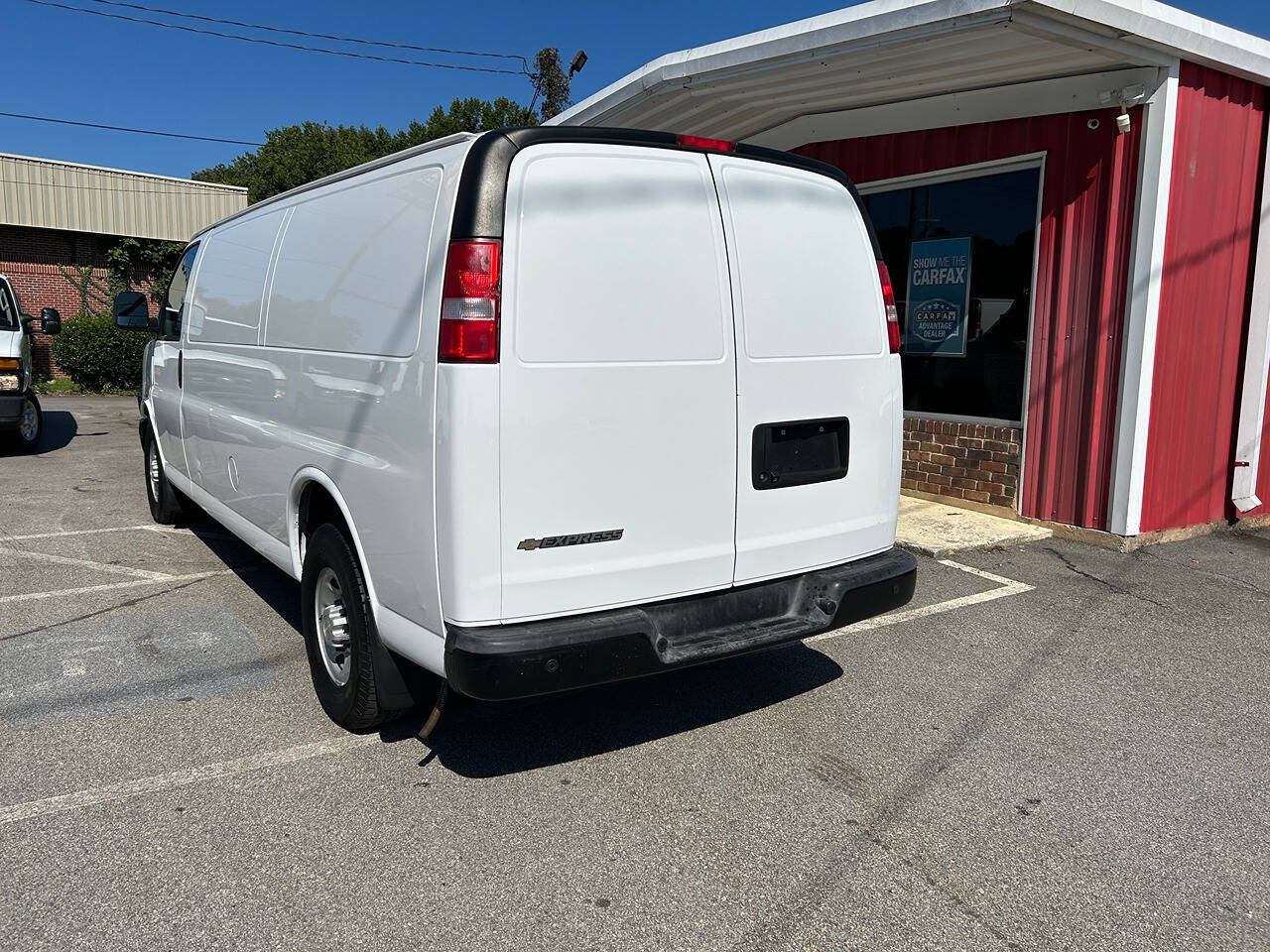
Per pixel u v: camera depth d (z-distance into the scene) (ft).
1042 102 21.98
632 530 10.18
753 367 10.94
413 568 10.03
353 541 11.37
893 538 13.08
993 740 12.55
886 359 12.50
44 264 75.41
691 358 10.41
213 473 17.29
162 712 12.98
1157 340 21.07
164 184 78.89
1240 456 23.88
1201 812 10.78
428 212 9.90
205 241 18.49
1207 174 21.39
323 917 8.64
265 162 163.94
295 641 15.78
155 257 79.05
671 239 10.34
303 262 12.92
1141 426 21.20
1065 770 11.76
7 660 14.74
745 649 10.76
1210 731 12.92
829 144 27.84
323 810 10.52
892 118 25.30
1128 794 11.17
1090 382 21.97
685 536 10.59
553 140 9.64
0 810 10.37
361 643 11.51
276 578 19.43
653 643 10.13
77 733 12.30
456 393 9.12
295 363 12.80
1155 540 22.45
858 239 12.30
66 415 52.08
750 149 11.18
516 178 9.38
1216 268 22.17
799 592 11.69
